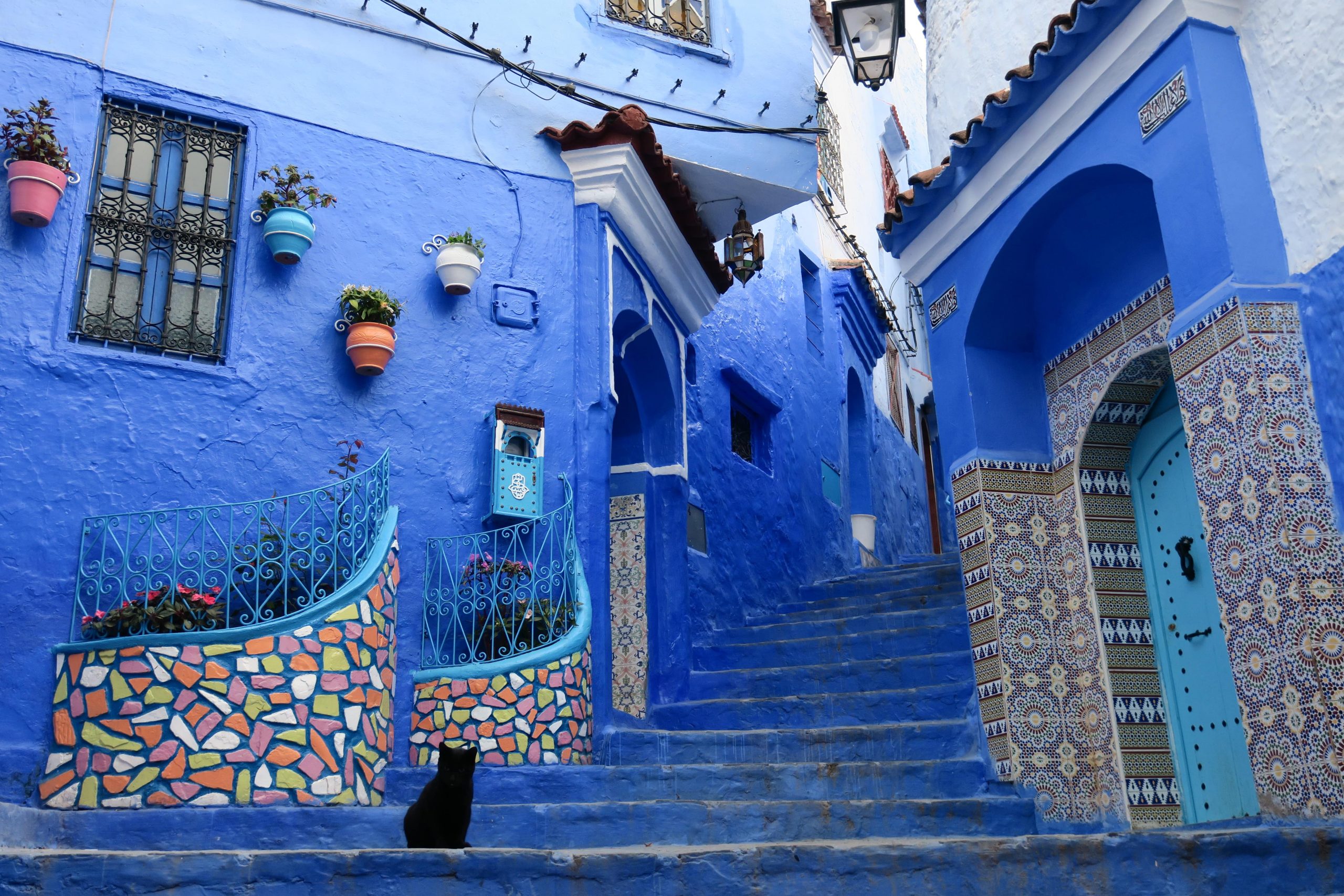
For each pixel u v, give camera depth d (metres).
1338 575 4.41
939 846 4.02
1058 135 6.07
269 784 5.49
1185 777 6.04
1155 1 5.34
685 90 8.91
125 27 6.98
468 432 7.34
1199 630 6.04
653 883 3.84
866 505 14.09
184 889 3.66
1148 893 4.00
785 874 3.93
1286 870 4.04
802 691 8.05
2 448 5.98
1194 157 5.15
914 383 18.53
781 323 12.38
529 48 8.40
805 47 9.51
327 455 6.85
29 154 6.31
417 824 5.07
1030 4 6.68
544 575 7.15
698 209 9.30
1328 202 4.74
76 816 5.18
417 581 6.86
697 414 10.18
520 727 6.41
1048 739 6.21
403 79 7.84
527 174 8.10
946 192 6.98
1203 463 5.01
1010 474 6.72
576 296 7.99
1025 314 6.95
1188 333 5.10
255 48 7.37
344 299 7.07
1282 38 5.03
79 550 6.00
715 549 9.93
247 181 7.07
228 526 6.42
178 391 6.53
